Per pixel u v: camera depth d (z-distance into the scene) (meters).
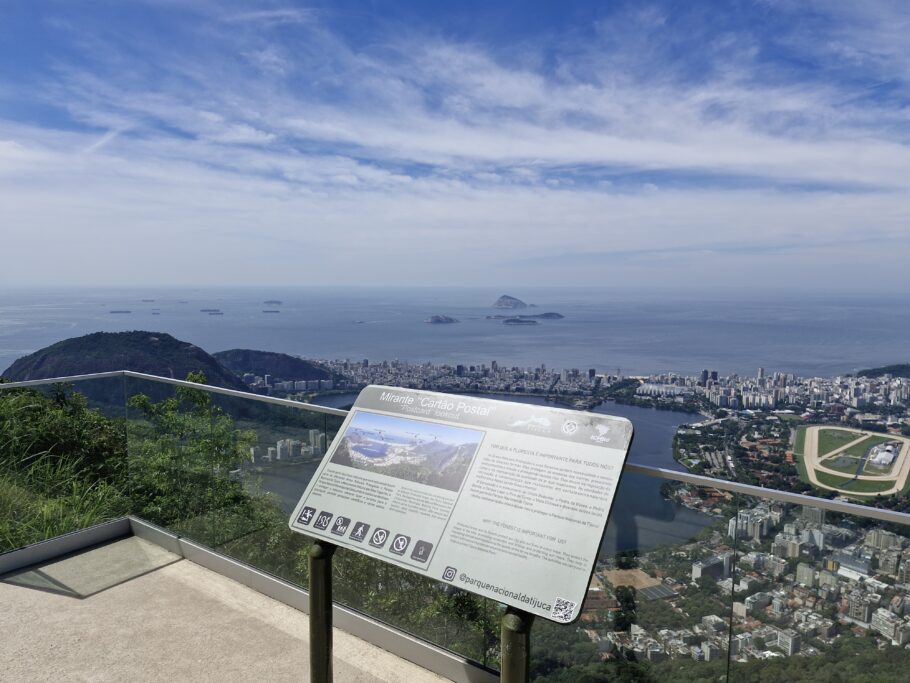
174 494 3.28
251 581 2.90
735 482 1.60
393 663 2.33
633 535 1.80
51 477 3.24
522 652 1.41
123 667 2.27
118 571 3.07
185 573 3.05
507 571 1.48
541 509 1.53
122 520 3.50
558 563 1.43
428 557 1.60
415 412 1.92
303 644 2.44
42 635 2.49
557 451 1.61
